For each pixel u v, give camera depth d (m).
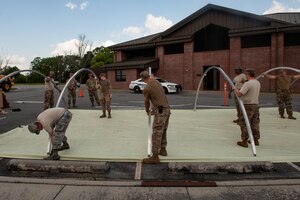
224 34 28.84
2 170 5.30
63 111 5.82
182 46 31.22
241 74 9.08
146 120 10.47
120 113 12.07
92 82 14.94
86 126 9.41
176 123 9.88
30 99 19.47
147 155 6.11
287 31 25.52
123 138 7.75
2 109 12.76
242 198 4.16
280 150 6.44
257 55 27.12
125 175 5.04
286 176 4.91
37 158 5.92
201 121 10.24
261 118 10.65
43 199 4.18
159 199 4.16
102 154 6.17
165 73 32.19
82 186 4.61
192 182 4.70
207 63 29.67
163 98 5.73
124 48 34.72
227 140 7.48
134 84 27.64
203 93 26.27
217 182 4.70
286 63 26.20
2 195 4.30
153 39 32.53
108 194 4.32
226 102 17.05
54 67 63.47
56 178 4.91
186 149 6.58
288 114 10.55
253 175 4.98
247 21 27.58
